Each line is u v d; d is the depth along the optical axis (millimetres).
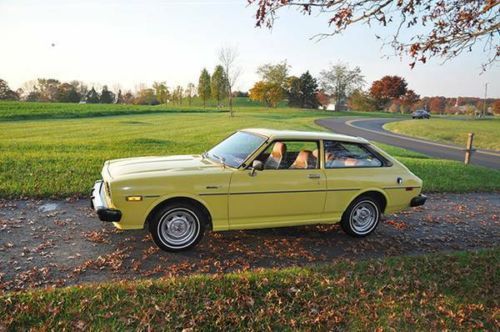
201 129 27766
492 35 4473
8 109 46625
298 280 4605
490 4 4039
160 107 73688
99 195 5566
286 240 6051
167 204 5223
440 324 4082
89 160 11273
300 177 5746
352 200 6164
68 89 104500
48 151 13219
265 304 4188
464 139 30234
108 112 51344
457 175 12047
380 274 4922
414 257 5492
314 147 6035
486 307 4430
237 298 4207
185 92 99750
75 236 5812
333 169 6027
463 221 7676
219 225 5469
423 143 26625
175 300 4078
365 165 6309
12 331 3561
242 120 41281
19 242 5512
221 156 5977
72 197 7961
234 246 5688
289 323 3924
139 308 3947
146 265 4938
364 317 4086
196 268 4926
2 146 13922
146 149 15031
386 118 67500
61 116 43531
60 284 4352
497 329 4066
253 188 5469
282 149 5855
